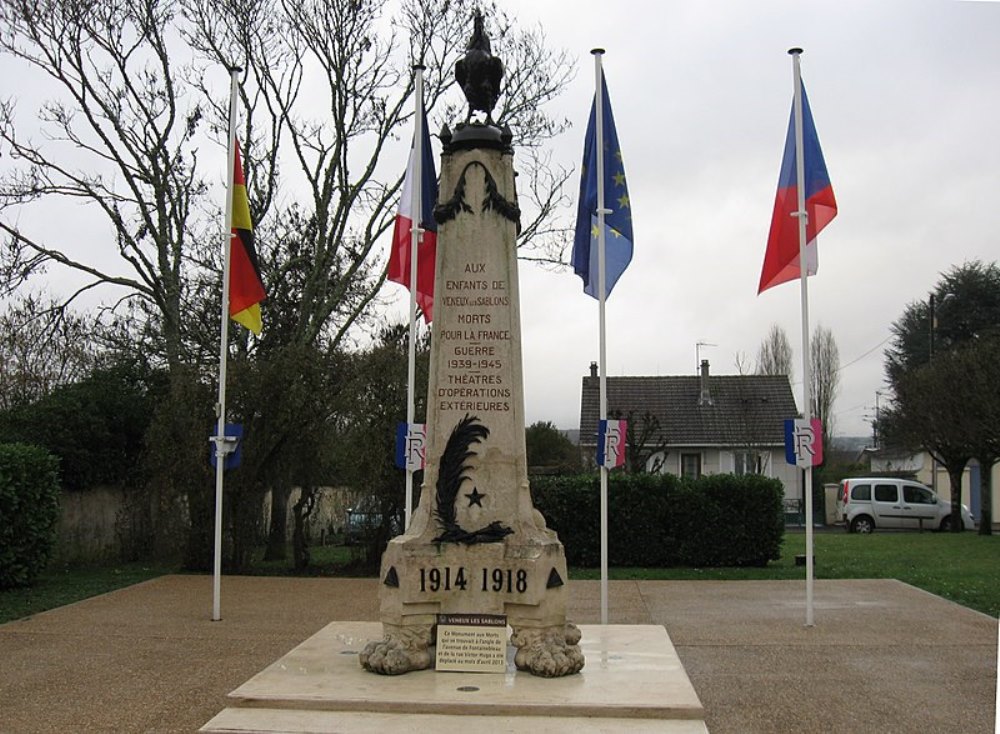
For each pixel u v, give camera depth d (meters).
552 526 19.36
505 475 7.57
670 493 19.36
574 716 6.21
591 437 41.16
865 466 55.66
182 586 15.93
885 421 44.28
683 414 42.50
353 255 22.33
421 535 7.43
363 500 18.34
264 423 17.89
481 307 7.80
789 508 41.03
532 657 7.12
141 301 21.36
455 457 7.58
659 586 15.87
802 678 8.88
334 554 22.70
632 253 11.81
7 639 10.90
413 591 7.27
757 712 7.66
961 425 28.17
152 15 20.20
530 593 7.21
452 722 6.10
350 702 6.34
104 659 9.75
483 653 7.18
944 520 32.25
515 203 7.96
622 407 42.69
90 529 20.19
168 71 20.84
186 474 17.97
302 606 13.59
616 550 19.34
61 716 7.47
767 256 12.29
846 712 7.66
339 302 22.77
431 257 13.24
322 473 19.05
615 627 9.11
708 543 19.20
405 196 13.51
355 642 8.43
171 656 9.91
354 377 17.95
